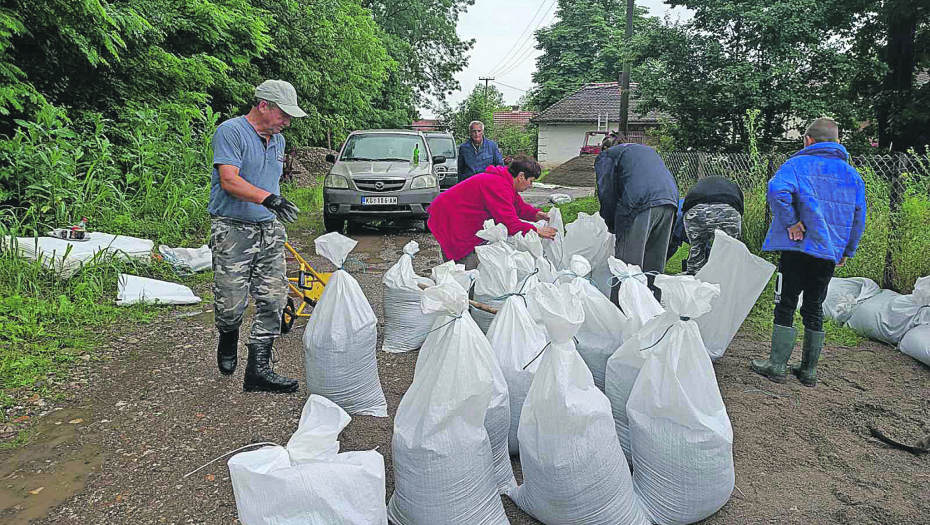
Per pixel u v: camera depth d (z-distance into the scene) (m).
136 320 5.45
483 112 42.69
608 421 2.49
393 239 10.33
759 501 2.87
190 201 9.48
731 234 5.53
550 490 2.46
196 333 5.22
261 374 3.99
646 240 4.62
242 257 3.87
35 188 7.43
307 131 19.42
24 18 8.18
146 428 3.53
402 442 2.47
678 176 10.59
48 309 5.23
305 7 18.33
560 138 37.03
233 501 2.83
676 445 2.60
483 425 2.57
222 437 3.43
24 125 7.77
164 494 2.89
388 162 10.91
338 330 3.65
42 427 3.53
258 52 15.02
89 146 9.09
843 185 4.02
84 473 3.06
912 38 13.21
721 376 4.39
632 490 2.61
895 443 3.39
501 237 4.58
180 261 7.17
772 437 3.51
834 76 14.01
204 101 12.80
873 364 4.61
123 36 10.02
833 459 3.27
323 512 1.89
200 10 12.74
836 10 13.65
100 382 4.16
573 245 5.23
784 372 4.30
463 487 2.45
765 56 14.38
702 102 14.73
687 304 2.64
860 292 5.72
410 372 4.49
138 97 11.20
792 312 4.25
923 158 6.80
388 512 2.62
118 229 8.01
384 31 35.50
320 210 13.59
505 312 3.30
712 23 14.76
